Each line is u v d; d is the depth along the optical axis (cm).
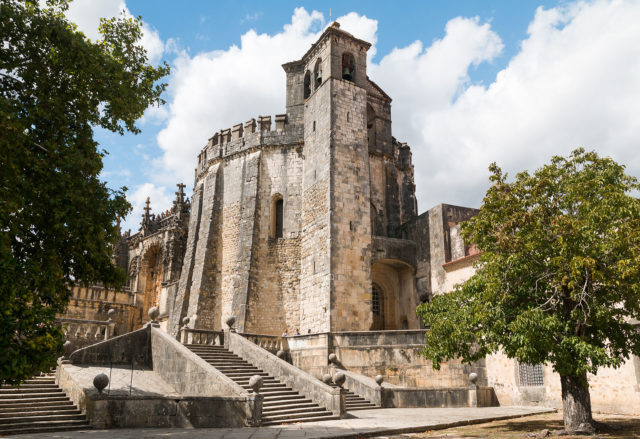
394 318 3531
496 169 1659
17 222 1162
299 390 1994
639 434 1348
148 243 4972
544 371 2195
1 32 1301
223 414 1576
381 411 2025
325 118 3444
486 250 1642
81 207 1305
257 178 3694
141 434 1354
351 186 3297
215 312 3619
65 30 1367
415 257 3456
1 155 1111
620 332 1527
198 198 4172
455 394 2244
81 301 4366
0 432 1358
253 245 3503
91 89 1415
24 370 958
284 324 3369
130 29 1605
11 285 956
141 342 2206
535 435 1373
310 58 3875
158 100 1638
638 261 1286
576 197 1512
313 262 3262
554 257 1460
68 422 1498
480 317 1514
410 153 4141
